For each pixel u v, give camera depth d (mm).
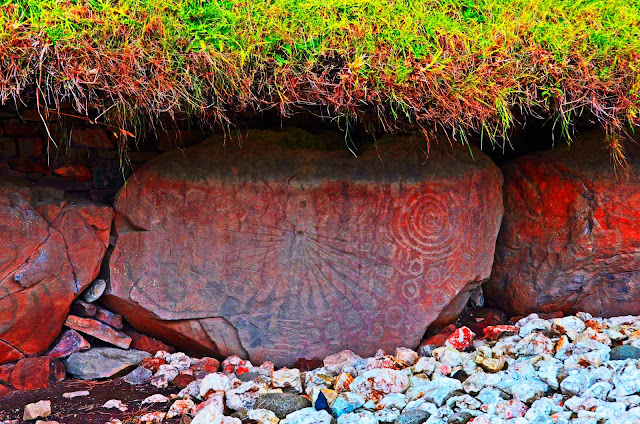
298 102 2994
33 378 3117
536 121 3953
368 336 3576
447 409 2846
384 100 3033
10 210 3129
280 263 3516
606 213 3783
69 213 3305
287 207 3508
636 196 3762
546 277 3902
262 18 2895
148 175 3461
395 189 3570
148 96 2793
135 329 3602
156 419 2850
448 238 3641
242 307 3504
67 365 3275
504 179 4031
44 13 2602
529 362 3273
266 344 3518
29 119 3451
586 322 3787
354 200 3549
